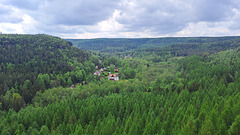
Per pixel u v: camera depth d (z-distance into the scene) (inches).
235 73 5536.4
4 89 5142.7
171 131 2331.4
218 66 6427.2
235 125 1893.5
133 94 4480.8
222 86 4069.9
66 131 2842.0
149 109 3346.5
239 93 3110.2
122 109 3545.8
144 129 2502.5
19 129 2925.7
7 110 4104.3
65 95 5093.5
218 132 1942.7
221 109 2598.4
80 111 3538.4
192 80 5300.2
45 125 3068.4
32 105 4443.9
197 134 2155.5
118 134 2412.6
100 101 3988.7
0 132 2896.2
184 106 3149.6
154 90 4845.0
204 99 3245.6
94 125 3134.8
